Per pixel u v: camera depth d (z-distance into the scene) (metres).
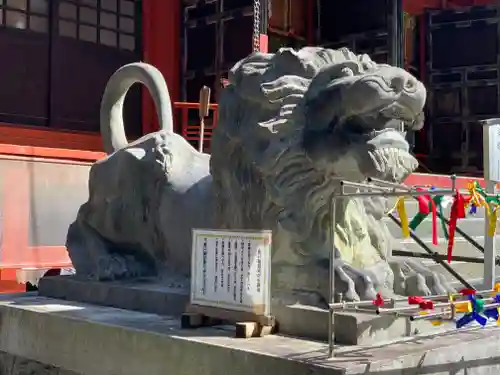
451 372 2.05
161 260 3.14
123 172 3.19
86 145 9.90
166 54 10.81
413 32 12.21
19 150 5.48
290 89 2.39
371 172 2.19
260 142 2.45
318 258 2.37
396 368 1.89
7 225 5.39
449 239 2.15
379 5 10.47
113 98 3.96
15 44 9.44
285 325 2.26
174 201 2.99
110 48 10.41
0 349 3.04
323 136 2.28
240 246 2.29
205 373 2.10
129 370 2.36
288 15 11.40
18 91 9.48
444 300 2.29
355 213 2.54
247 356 1.98
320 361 1.85
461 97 11.96
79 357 2.58
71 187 5.80
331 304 1.93
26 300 3.18
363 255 2.52
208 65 10.49
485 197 2.26
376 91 2.09
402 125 2.32
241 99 2.56
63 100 9.88
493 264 2.69
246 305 2.26
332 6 11.15
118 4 10.54
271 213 2.45
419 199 2.19
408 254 2.83
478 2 13.09
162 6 10.80
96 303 3.04
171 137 3.24
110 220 3.26
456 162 11.97
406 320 2.22
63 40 9.89
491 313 2.12
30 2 9.62
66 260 5.72
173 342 2.21
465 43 11.95
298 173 2.37
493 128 2.65
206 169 3.11
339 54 2.51
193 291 2.43
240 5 10.10
